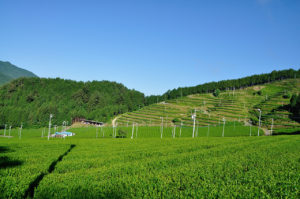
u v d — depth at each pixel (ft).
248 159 65.98
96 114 610.65
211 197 34.37
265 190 37.19
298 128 312.71
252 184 40.04
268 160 64.59
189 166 55.62
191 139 168.25
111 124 545.03
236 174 47.65
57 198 35.81
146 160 67.21
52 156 82.07
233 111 490.90
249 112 468.75
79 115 603.67
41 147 120.67
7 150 105.19
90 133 419.54
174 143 136.05
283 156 72.69
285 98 525.34
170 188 37.65
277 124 352.08
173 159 68.18
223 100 613.52
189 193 35.58
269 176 45.21
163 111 586.04
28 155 84.58
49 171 59.06
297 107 395.75
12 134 435.94
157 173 47.44
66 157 81.61
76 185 38.96
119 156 80.79
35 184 43.32
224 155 75.61
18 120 526.98
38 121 545.85
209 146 113.50
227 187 38.19
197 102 640.99
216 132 345.72
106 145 132.57
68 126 559.79
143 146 122.42
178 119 462.19
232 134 325.62
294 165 57.77
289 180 42.73
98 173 49.26
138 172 51.57
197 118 461.78
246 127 362.33
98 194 36.14
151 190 36.47
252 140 143.64
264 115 416.05
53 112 570.05
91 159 73.05
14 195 38.06
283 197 35.65
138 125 475.31
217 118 447.83
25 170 54.13
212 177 44.91
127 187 38.42
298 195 36.68
